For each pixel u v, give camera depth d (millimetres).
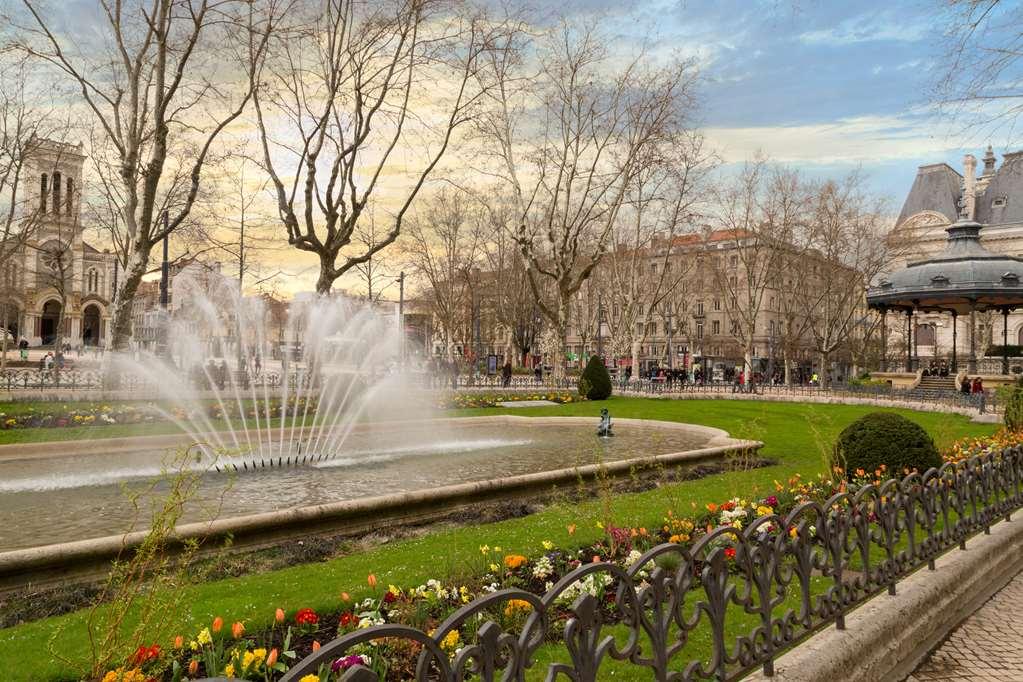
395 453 13977
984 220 67125
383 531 7762
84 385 24859
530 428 19766
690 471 11742
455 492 8734
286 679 1772
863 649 4062
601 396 30438
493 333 69500
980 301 37188
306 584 5387
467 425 19922
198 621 4434
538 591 5305
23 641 4199
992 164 69875
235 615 4590
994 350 45812
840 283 50344
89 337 80375
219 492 9742
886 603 4656
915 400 28594
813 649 3879
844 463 9219
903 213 70625
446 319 52062
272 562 6398
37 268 67125
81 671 3576
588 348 73312
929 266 36844
